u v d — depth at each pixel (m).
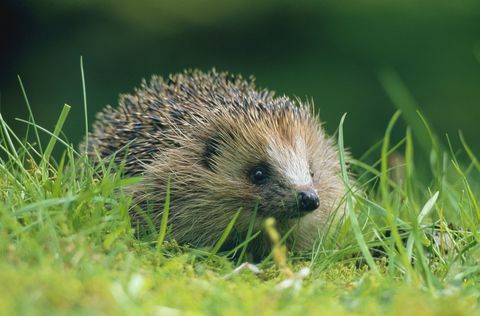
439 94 29.81
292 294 6.87
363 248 8.15
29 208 7.77
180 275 7.59
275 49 31.77
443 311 6.39
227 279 7.98
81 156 9.40
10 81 30.17
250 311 6.33
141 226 10.26
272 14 31.91
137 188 10.65
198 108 11.57
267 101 11.94
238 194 10.87
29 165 10.62
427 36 31.34
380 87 30.20
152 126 11.39
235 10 31.81
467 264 8.58
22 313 5.73
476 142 28.59
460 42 31.03
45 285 6.22
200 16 31.59
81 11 30.73
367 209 10.01
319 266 8.77
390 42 31.31
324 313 6.34
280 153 11.00
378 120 29.22
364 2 32.41
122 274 7.02
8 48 30.31
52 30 30.70
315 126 11.88
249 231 9.35
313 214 10.95
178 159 11.02
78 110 28.94
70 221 8.05
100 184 8.77
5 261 6.97
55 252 7.23
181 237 10.93
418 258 8.13
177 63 31.00
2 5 29.94
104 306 6.01
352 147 28.69
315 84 30.34
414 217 8.45
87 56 30.39
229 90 12.05
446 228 9.26
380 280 7.59
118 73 30.34
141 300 6.46
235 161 11.08
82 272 6.79
